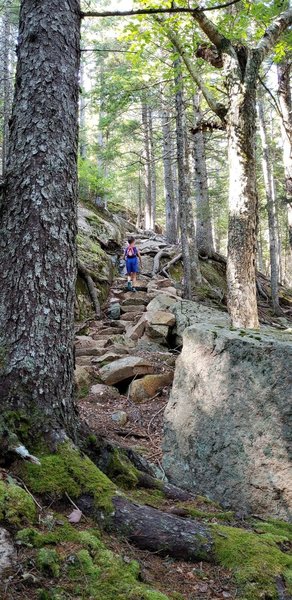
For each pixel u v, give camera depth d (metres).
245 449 3.49
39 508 2.47
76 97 3.63
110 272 13.66
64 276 3.27
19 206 3.24
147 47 9.55
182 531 2.63
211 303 13.52
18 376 2.92
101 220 16.45
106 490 2.71
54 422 2.94
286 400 3.31
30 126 3.35
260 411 3.45
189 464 3.93
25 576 1.97
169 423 4.28
